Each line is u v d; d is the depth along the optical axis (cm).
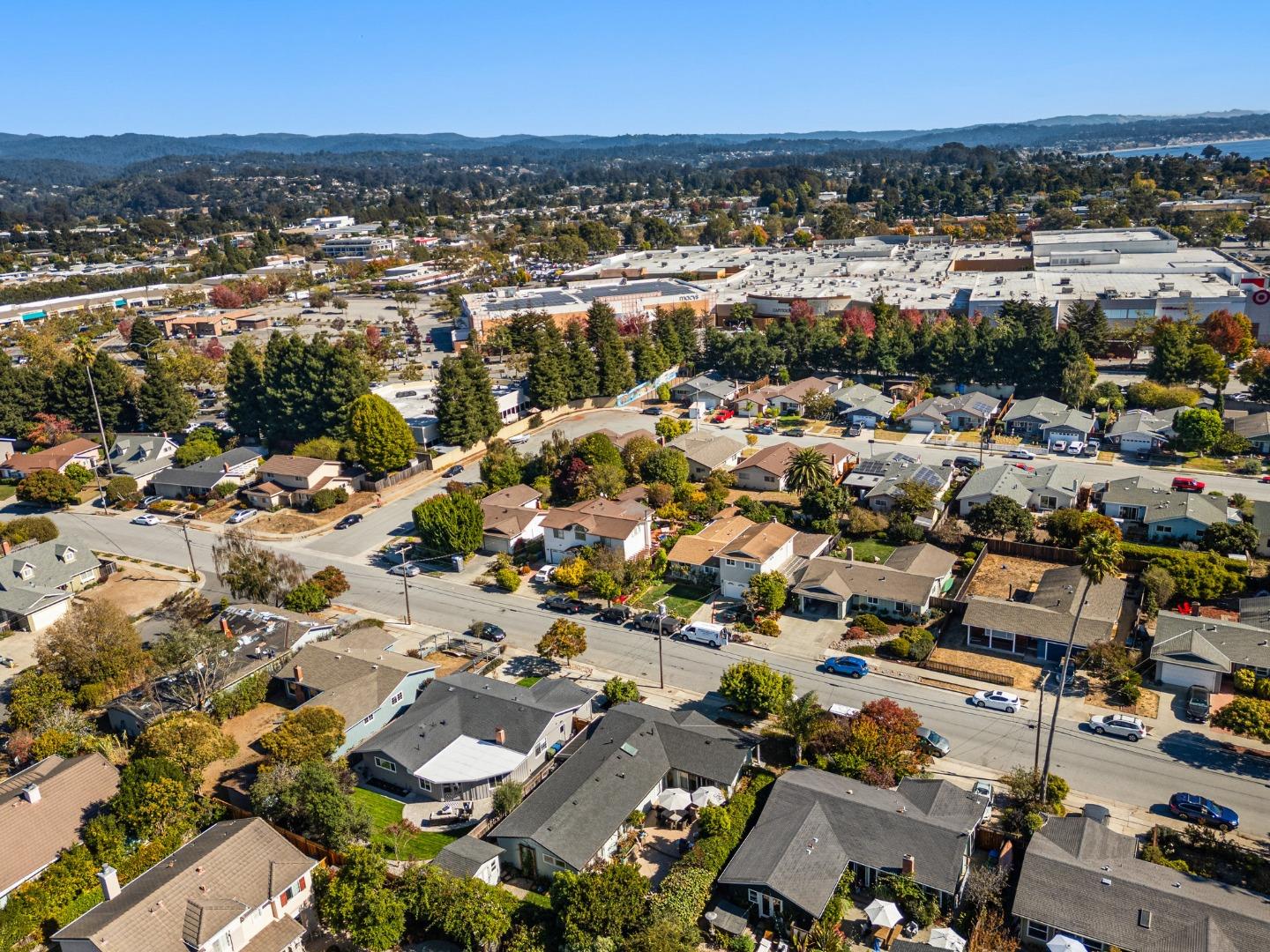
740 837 5591
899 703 7012
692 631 8056
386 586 9438
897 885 5034
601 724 6619
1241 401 13675
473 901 4916
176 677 7319
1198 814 5597
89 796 5847
